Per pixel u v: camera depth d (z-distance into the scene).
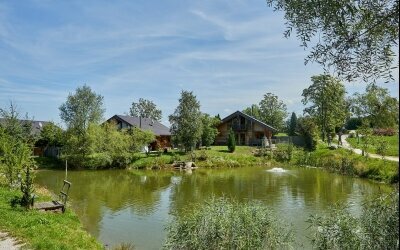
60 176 40.12
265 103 100.69
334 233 9.47
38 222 14.80
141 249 15.37
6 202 17.98
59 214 17.92
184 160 51.56
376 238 7.96
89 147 47.88
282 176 39.50
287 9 7.32
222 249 10.41
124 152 48.81
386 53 6.84
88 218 20.53
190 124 55.22
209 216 11.23
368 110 43.84
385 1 6.60
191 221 11.48
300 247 14.01
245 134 72.00
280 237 11.47
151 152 57.09
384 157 40.00
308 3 6.77
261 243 10.72
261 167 50.03
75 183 34.81
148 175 41.84
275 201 25.00
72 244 12.97
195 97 56.16
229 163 51.28
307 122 61.53
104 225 19.05
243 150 60.31
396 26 6.60
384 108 24.08
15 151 23.47
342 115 61.94
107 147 48.66
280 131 101.38
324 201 24.62
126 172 44.91
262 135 71.12
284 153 55.91
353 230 9.09
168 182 35.81
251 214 11.25
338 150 52.75
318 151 55.72
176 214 21.47
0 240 12.21
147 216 21.16
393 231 7.50
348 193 27.62
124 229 18.30
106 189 31.30
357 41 6.97
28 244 11.86
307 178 37.38
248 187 31.86
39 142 56.50
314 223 10.98
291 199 25.67
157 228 18.45
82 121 62.28
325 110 62.50
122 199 26.61
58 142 54.09
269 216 11.63
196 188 31.75
